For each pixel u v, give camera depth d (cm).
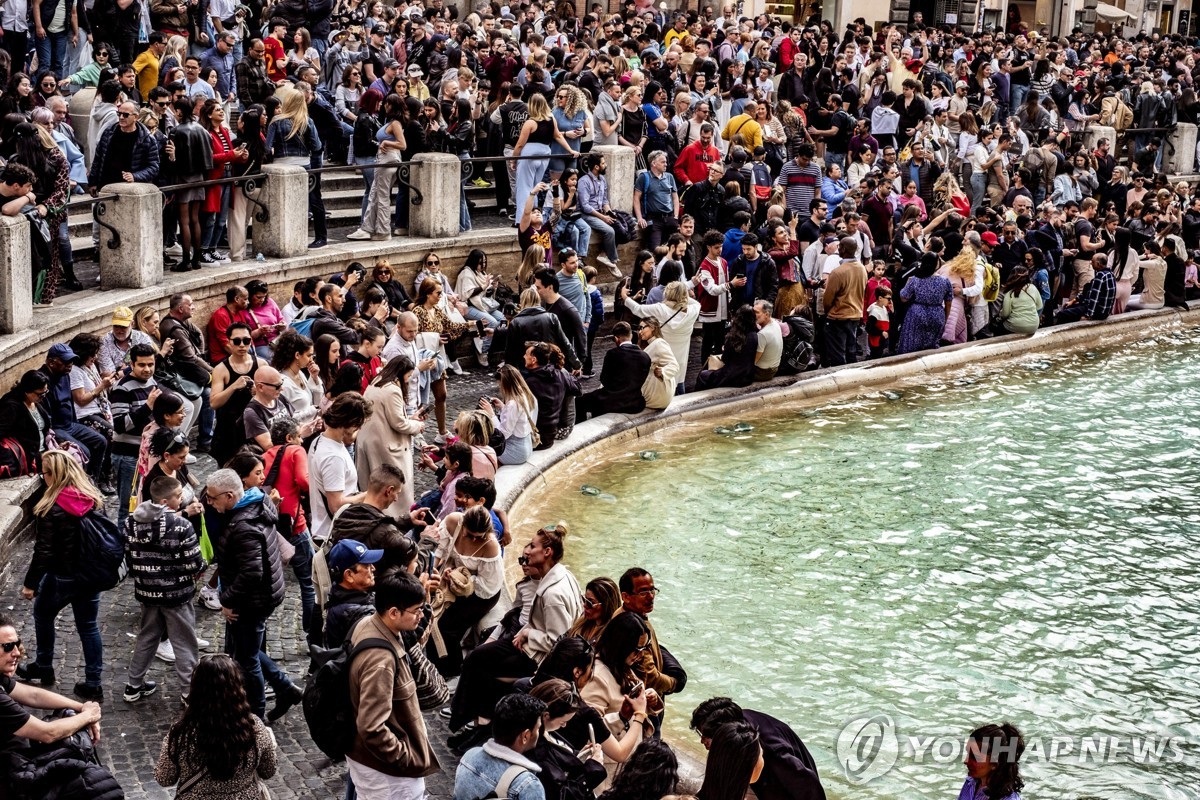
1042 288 2288
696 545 1384
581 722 805
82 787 731
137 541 941
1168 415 1939
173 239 1681
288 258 1766
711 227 2197
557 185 2077
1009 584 1338
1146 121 3528
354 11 2659
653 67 2631
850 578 1330
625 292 1880
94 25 2103
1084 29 5106
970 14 4631
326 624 869
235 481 931
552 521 1411
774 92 2961
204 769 708
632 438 1678
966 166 2764
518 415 1467
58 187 1456
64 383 1264
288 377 1230
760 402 1844
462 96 2189
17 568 1145
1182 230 2747
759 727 746
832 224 2131
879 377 2003
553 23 2769
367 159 1925
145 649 959
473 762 730
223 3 2286
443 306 1603
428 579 949
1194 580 1370
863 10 4306
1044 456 1728
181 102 1628
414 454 1508
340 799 884
